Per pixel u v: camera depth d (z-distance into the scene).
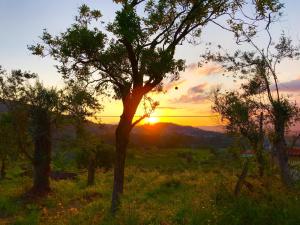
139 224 15.52
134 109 20.17
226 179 23.36
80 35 18.27
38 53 19.89
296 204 12.71
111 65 19.64
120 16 17.30
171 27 20.12
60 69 20.41
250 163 20.09
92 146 34.41
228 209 12.81
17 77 31.42
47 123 31.33
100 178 40.44
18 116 31.62
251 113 22.22
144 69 19.48
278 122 22.64
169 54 19.16
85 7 20.31
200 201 16.50
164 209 18.73
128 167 51.00
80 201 27.81
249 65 25.58
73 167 49.47
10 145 32.25
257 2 19.72
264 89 23.69
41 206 26.56
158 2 19.44
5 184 38.91
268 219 11.90
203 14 20.86
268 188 16.34
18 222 21.41
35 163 31.47
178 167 50.12
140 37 18.45
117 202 19.56
